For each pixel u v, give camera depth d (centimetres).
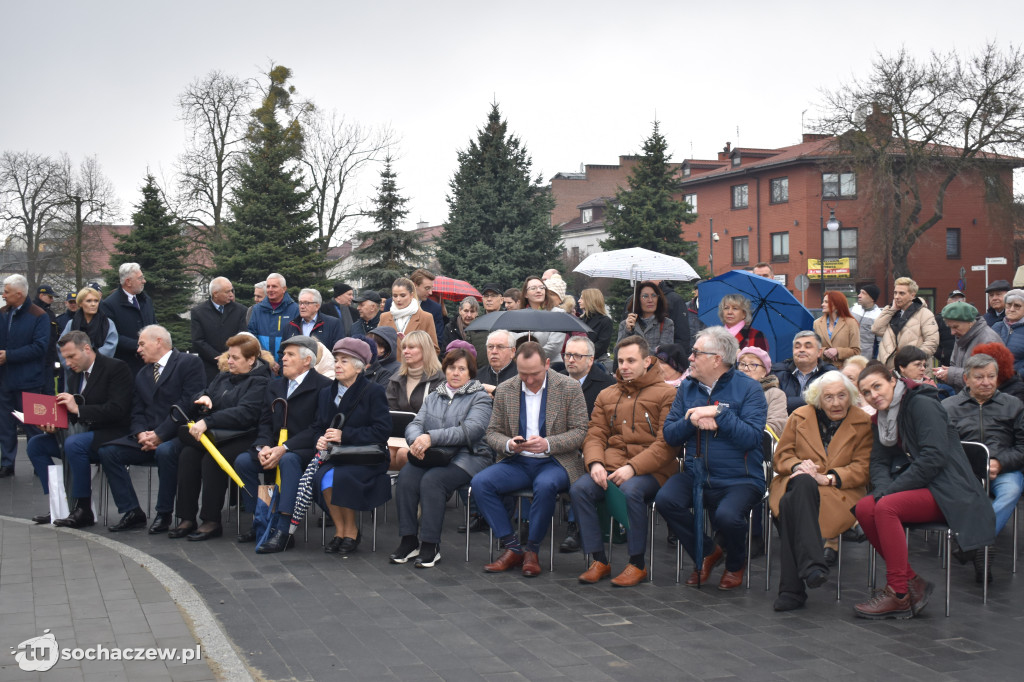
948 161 3975
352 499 716
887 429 609
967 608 585
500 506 689
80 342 816
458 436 714
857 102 3947
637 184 3781
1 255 4841
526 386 723
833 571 687
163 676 432
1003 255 5016
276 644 501
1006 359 714
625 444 689
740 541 627
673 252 3709
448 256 3641
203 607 559
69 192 4809
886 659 484
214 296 1101
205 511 781
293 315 1094
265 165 3669
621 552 750
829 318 966
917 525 580
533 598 605
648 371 701
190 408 815
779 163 5038
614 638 518
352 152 4328
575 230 7000
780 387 855
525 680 449
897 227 4122
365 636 517
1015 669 468
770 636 524
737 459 642
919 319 1020
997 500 647
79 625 509
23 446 1396
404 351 855
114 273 3553
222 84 4038
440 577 661
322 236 4288
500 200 3725
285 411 765
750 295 954
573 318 909
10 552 688
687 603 595
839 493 615
